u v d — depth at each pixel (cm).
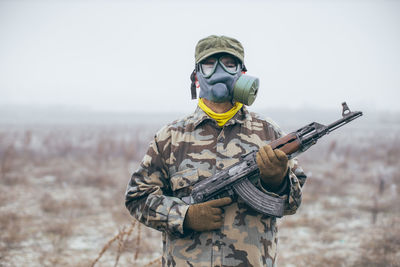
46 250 594
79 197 944
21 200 922
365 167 1448
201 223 202
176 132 227
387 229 686
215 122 223
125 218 765
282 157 197
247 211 210
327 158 1703
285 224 759
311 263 551
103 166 1525
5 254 569
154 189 220
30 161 1558
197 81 240
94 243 639
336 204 895
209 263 204
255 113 238
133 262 556
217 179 211
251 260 204
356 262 538
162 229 211
